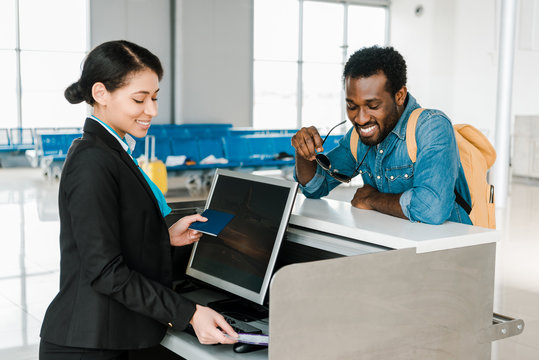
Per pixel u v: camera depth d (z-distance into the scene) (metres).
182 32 13.34
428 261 1.42
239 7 14.02
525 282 4.68
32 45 13.28
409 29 15.41
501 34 8.37
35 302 4.14
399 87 1.71
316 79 15.79
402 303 1.39
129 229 1.42
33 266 5.03
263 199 1.67
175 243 1.72
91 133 1.38
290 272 1.21
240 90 14.27
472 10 14.01
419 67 15.23
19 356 3.26
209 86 13.85
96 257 1.31
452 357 1.50
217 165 9.80
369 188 1.93
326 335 1.27
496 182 8.40
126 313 1.42
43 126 13.66
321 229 1.65
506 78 8.36
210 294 1.98
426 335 1.43
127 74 1.37
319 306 1.26
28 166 13.12
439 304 1.45
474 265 1.51
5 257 5.30
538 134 11.30
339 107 16.25
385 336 1.37
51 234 6.25
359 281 1.31
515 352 3.33
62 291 1.41
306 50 15.51
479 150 1.95
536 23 13.45
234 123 14.28
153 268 1.47
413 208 1.65
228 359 1.43
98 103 1.43
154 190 1.63
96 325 1.37
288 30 15.19
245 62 14.27
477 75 13.98
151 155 8.83
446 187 1.64
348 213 1.77
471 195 1.90
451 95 14.58
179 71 13.44
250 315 1.73
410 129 1.74
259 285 1.61
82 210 1.32
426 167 1.68
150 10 13.12
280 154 10.70
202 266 1.83
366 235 1.52
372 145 1.81
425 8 14.95
